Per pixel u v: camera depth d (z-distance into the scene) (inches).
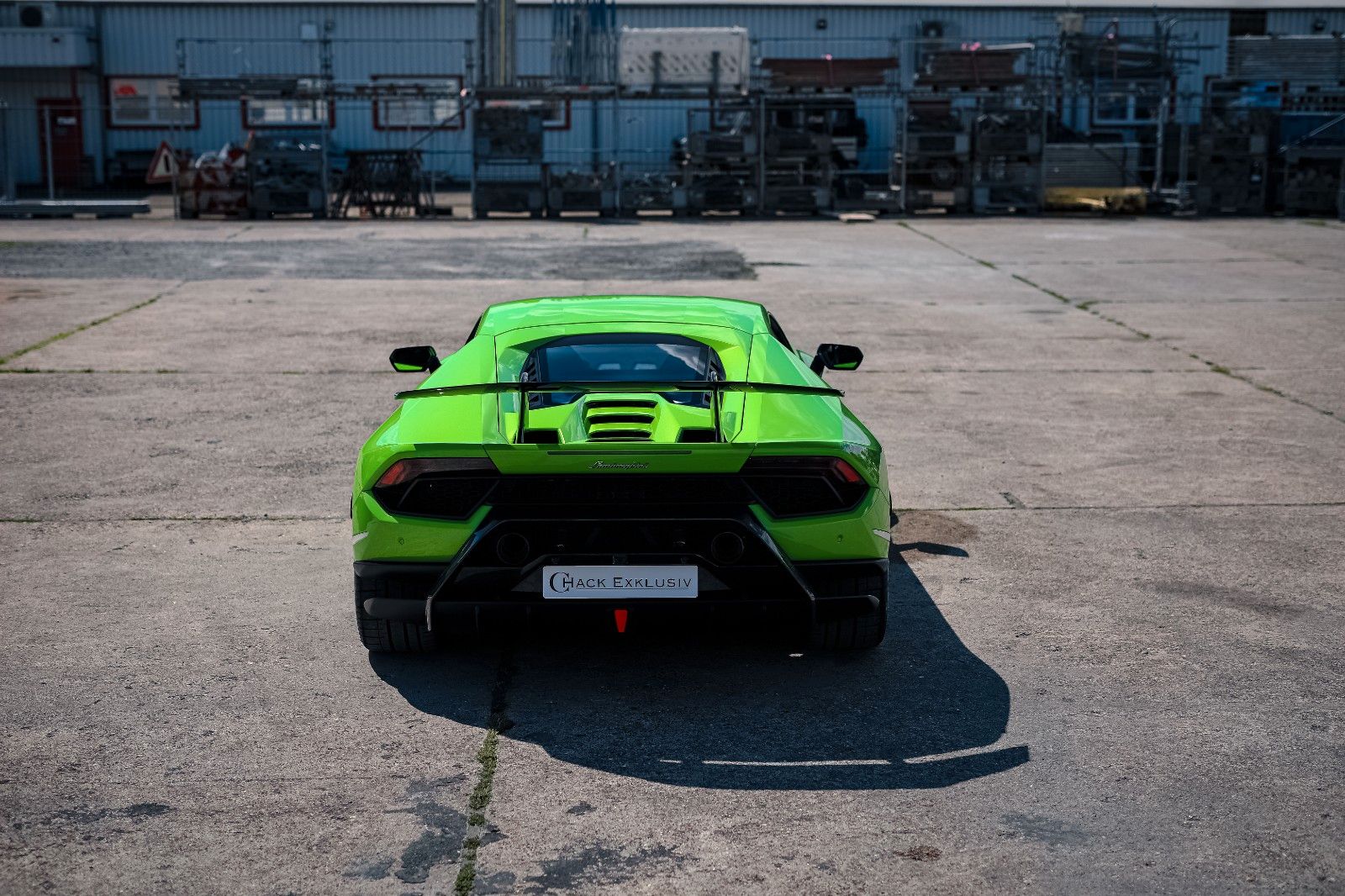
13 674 178.5
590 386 161.3
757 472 162.2
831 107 1034.1
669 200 1053.2
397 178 1042.1
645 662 185.0
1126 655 186.4
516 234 887.1
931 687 175.2
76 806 140.9
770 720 164.2
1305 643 190.7
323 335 478.6
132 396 372.8
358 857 130.0
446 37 1328.7
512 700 171.0
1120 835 134.2
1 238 839.1
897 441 324.2
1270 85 1126.4
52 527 249.3
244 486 279.7
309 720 164.1
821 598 167.0
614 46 1060.5
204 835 134.6
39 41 1273.4
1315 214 1016.2
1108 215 1042.7
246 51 1317.7
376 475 167.8
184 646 189.5
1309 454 310.2
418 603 166.7
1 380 394.0
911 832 134.9
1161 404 368.5
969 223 972.6
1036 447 318.0
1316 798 142.3
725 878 125.7
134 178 1338.6
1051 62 1279.5
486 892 123.3
